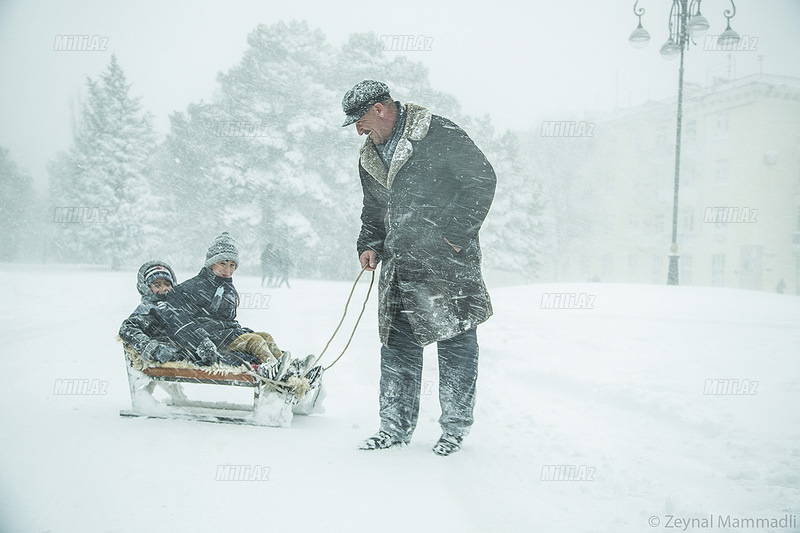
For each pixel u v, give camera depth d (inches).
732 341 362.6
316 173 2098.9
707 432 185.3
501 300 645.9
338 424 194.5
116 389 251.4
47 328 455.5
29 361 320.8
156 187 2199.8
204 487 130.7
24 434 171.9
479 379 287.6
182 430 178.4
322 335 421.4
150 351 189.0
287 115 2144.4
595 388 243.0
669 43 840.3
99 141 1973.4
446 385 167.8
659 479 142.9
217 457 152.3
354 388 263.0
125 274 1363.2
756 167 2234.3
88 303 641.6
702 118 2394.2
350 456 156.4
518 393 253.6
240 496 125.9
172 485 131.9
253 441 168.6
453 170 164.7
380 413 172.1
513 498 128.3
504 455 161.8
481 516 118.1
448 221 164.4
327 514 117.6
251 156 2062.0
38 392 243.6
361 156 175.0
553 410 220.5
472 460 156.3
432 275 165.5
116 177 1959.9
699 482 141.5
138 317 195.3
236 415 190.4
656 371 271.3
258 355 200.8
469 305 166.9
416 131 165.8
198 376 190.4
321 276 2100.1
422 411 226.8
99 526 110.3
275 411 187.2
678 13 852.0
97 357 335.3
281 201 2044.8
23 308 583.5
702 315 511.8
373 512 119.0
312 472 142.5
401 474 143.0
